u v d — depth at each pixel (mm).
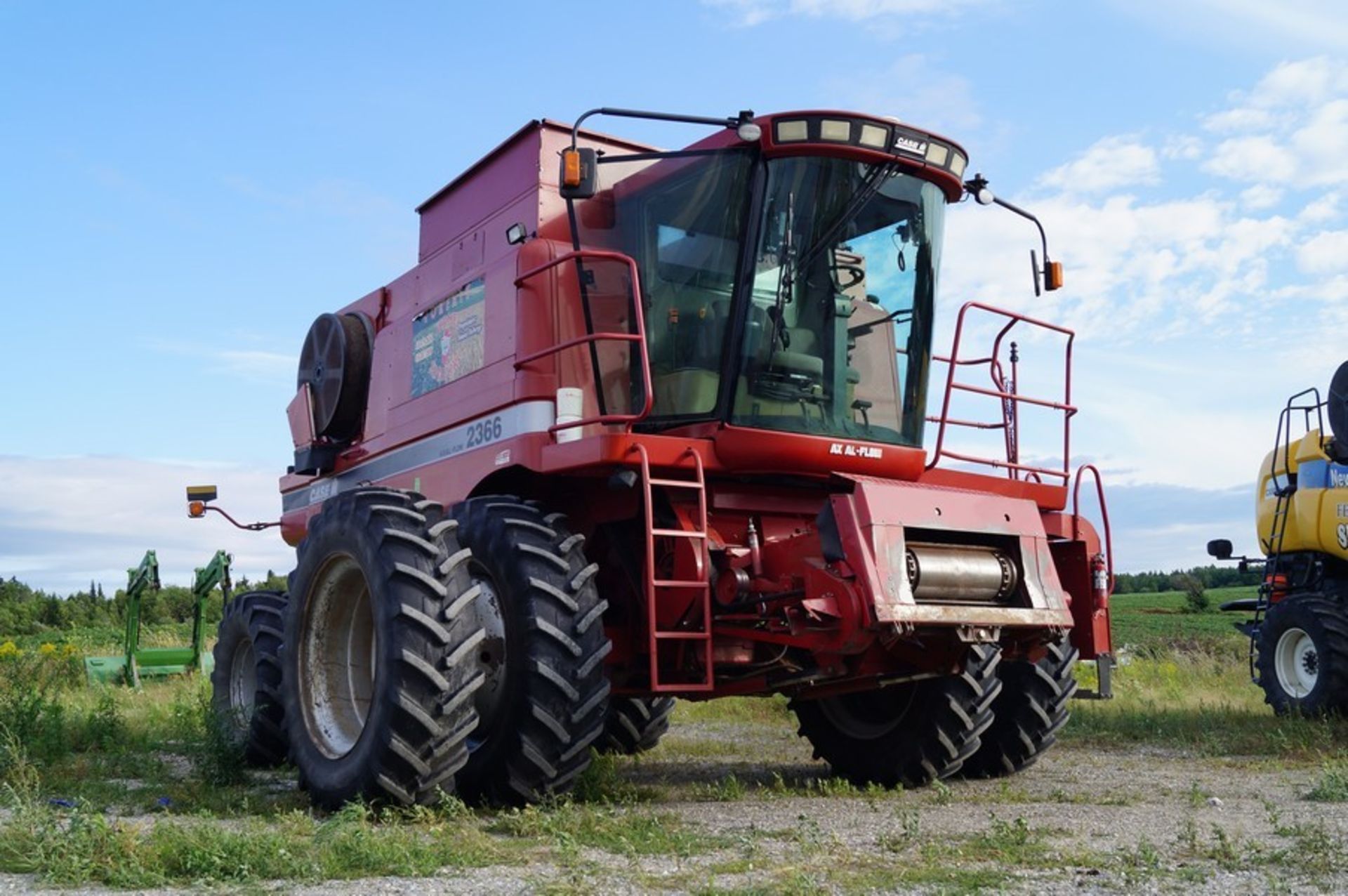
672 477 6547
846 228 6848
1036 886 4141
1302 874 4301
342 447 9586
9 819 5219
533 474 7004
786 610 6113
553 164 7387
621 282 7270
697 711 13391
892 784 7477
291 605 6734
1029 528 6715
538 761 5992
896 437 7062
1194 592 44719
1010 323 7711
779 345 6684
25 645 22953
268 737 8641
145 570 15852
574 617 6102
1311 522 11961
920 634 6316
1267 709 12477
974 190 7375
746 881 4203
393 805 5777
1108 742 10078
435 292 8250
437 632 5762
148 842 4613
